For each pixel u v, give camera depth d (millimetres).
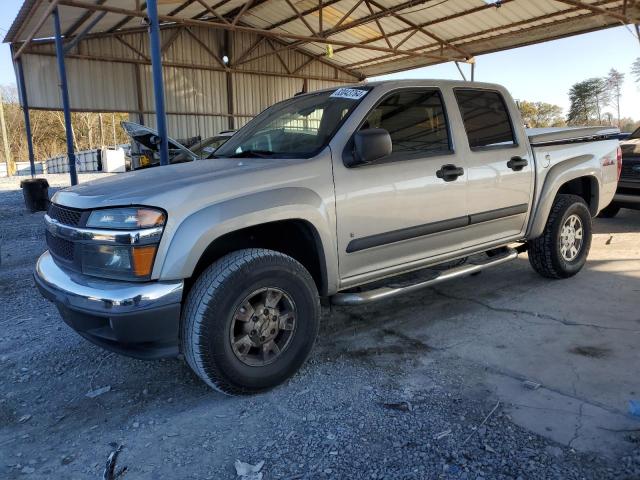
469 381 3221
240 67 20047
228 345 2959
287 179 3211
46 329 4340
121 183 3223
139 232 2777
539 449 2496
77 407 3115
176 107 18766
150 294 2768
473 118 4305
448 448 2539
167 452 2629
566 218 5070
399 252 3809
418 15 15453
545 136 4922
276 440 2688
